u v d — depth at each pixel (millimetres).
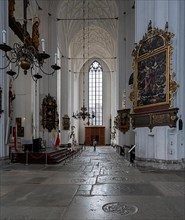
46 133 23172
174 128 11156
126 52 23031
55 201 5746
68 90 34219
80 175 9578
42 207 5285
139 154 12906
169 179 8703
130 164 13219
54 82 24344
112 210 5098
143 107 12688
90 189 7016
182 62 11578
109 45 40562
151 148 12312
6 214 4832
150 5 12867
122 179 8672
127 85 22359
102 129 45438
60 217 4668
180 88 11422
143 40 12812
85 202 5668
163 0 12047
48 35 24844
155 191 6809
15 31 15352
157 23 12281
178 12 11578
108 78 46531
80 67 45406
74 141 40219
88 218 4617
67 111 32812
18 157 14742
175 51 11484
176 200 5879
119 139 23438
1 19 12695
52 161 14133
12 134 18766
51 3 25031
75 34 35906
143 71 12773
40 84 23516
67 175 9578
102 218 4621
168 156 11344
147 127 12453
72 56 40031
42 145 20141
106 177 9094
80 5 31906
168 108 11266
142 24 13523
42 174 9844
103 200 5848
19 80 21906
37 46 18031
